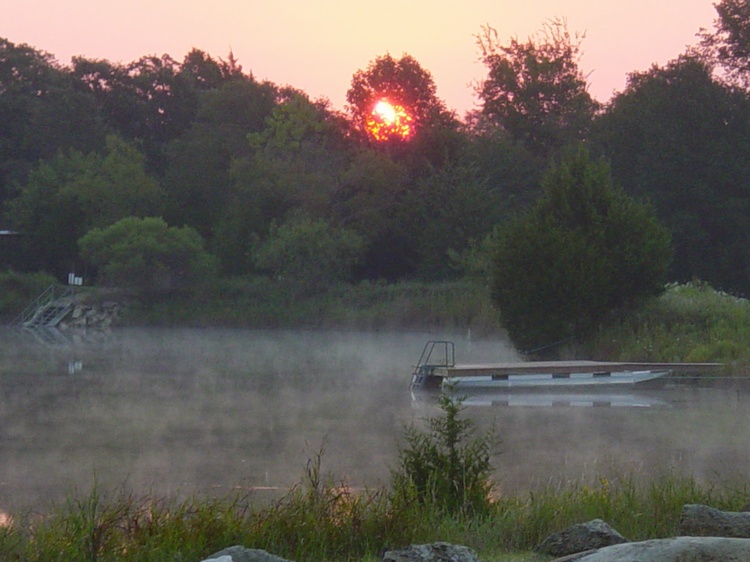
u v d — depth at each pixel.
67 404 37.66
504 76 122.31
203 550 13.42
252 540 13.87
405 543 14.02
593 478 22.03
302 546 13.74
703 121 86.25
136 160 118.44
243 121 125.44
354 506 15.10
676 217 83.62
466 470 16.94
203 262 94.31
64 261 108.06
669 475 21.64
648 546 10.02
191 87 159.88
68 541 13.52
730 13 94.81
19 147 143.12
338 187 102.56
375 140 116.38
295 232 91.25
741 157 85.00
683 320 50.44
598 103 121.44
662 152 85.94
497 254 51.31
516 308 49.91
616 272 49.16
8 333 81.31
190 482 22.50
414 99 119.00
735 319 50.00
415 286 88.25
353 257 94.38
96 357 59.12
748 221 83.62
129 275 91.56
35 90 156.25
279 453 26.62
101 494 20.91
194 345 69.69
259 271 100.31
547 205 51.75
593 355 48.38
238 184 102.94
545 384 42.00
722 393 41.03
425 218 100.19
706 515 13.09
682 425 32.12
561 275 48.59
